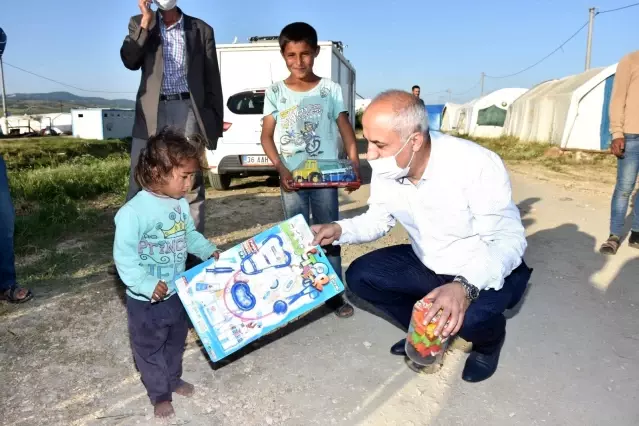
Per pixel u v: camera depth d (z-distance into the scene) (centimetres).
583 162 1373
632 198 810
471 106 2639
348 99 1245
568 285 431
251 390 283
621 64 490
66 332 347
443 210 267
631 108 486
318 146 365
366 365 307
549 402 271
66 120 5481
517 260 259
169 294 269
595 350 324
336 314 375
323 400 273
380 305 316
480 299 263
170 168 247
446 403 270
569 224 641
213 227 627
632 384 287
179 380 283
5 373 297
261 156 841
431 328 242
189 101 411
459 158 261
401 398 274
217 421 256
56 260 483
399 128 240
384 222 308
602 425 253
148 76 398
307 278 262
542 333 346
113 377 296
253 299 255
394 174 256
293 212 366
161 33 396
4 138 3353
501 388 283
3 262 384
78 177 875
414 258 307
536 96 1872
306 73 356
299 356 318
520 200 809
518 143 1872
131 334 263
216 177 880
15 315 372
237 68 834
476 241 276
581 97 1447
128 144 2555
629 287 427
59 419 257
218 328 248
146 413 263
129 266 246
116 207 735
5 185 374
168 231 264
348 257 501
